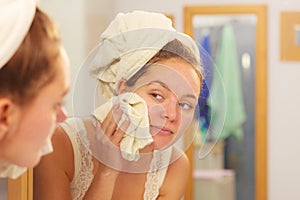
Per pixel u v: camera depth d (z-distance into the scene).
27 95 0.50
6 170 0.57
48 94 0.51
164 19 0.86
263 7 2.97
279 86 3.01
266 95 3.02
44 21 0.53
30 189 0.91
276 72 3.01
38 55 0.50
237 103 3.08
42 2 1.42
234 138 3.11
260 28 2.99
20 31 0.49
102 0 2.37
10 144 0.51
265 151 3.03
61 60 0.52
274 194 3.04
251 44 3.03
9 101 0.49
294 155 3.02
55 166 0.90
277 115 3.03
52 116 0.53
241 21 3.02
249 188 3.10
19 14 0.50
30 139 0.52
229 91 3.07
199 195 3.09
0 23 0.49
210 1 3.00
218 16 3.01
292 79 3.00
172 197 0.97
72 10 1.78
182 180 0.99
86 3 1.93
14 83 0.49
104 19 2.41
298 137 3.01
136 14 0.86
